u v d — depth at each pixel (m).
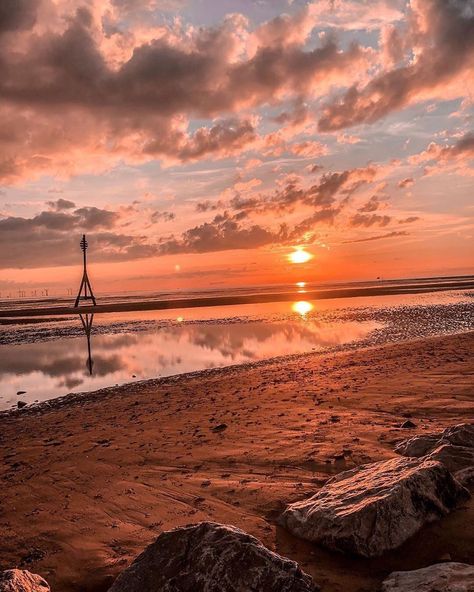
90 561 4.90
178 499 6.31
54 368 21.02
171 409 12.48
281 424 9.73
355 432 8.59
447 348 18.86
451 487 5.06
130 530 5.54
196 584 3.79
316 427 9.20
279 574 3.80
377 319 36.66
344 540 4.48
